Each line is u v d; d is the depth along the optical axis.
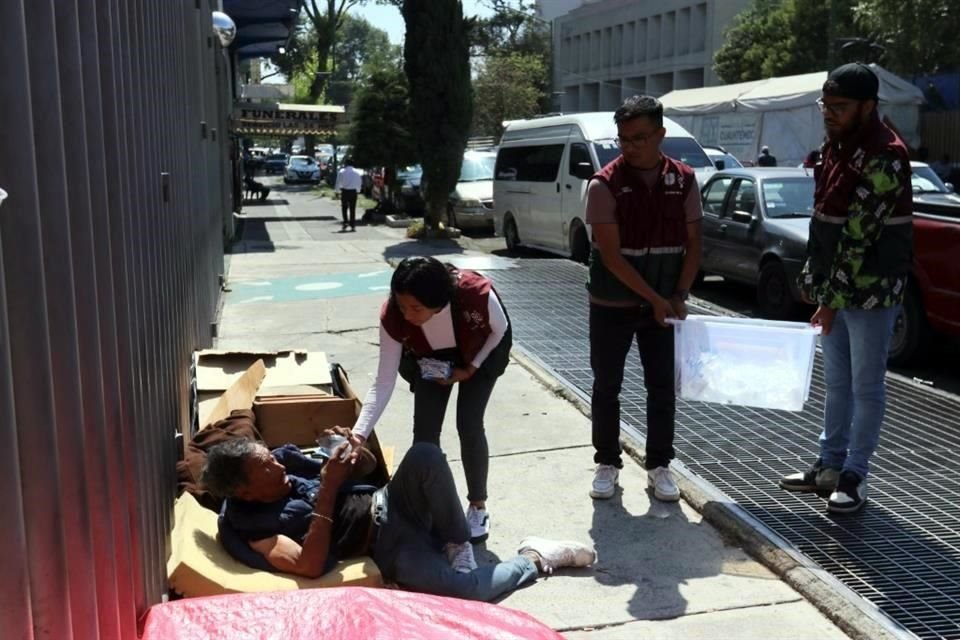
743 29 42.94
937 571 3.82
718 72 43.91
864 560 3.92
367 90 24.08
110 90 2.77
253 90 33.06
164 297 4.17
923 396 6.51
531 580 3.79
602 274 4.39
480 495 4.20
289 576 3.36
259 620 2.73
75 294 2.28
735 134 24.67
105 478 2.40
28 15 2.02
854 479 4.38
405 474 3.66
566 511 4.50
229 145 17.23
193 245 6.30
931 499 4.61
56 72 2.11
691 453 5.29
